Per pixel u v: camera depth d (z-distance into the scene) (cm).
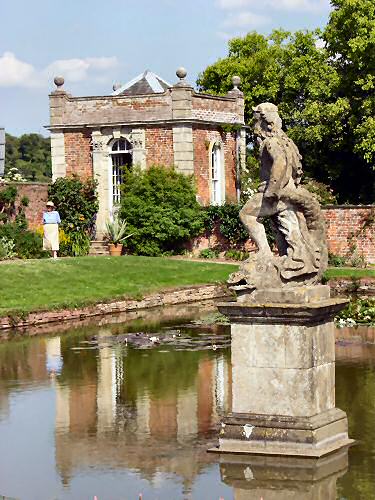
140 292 3053
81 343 2319
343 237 3881
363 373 1825
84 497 1186
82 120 4362
